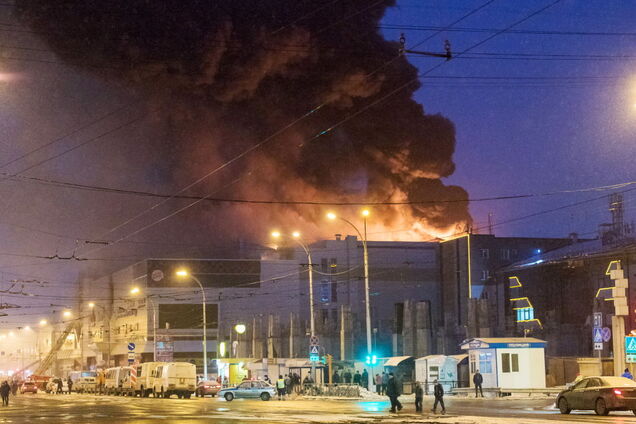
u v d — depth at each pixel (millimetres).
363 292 100000
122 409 38906
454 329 70125
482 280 93562
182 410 36812
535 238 96000
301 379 65500
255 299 101000
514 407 36000
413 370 59375
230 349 91688
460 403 40938
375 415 29859
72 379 92562
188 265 100125
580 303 79062
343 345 72875
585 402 28844
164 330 97938
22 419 30500
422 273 100750
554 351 69562
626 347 37500
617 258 73688
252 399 51094
